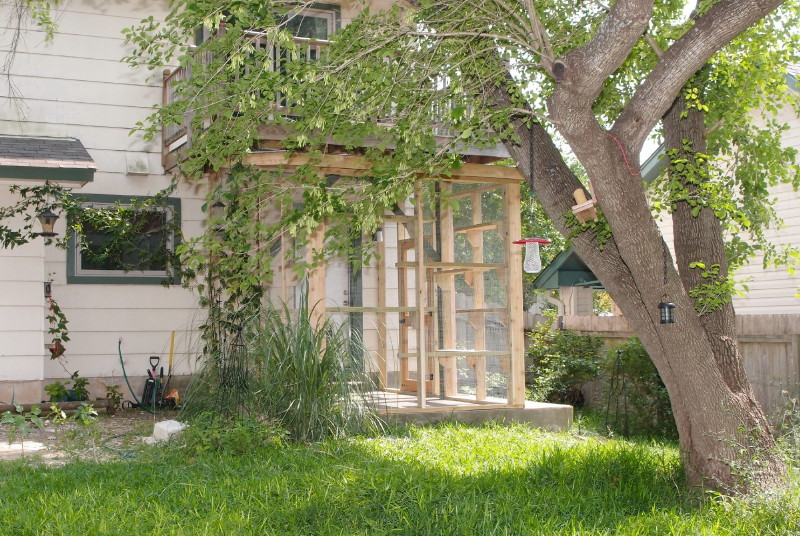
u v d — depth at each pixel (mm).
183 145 11828
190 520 5684
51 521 5461
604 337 13586
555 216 7141
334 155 9820
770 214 9648
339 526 5578
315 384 8703
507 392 10625
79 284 12352
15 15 12047
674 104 7715
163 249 12500
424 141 7773
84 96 12508
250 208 7484
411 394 11570
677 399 6781
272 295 10430
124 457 7961
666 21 8875
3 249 11273
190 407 9188
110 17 12688
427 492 6297
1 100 12047
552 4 8070
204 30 11773
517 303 10688
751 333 11148
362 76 7227
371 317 12406
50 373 12133
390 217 10266
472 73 7359
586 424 11367
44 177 10148
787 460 6617
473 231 10953
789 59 9000
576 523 5734
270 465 7352
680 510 6090
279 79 6953
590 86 6016
